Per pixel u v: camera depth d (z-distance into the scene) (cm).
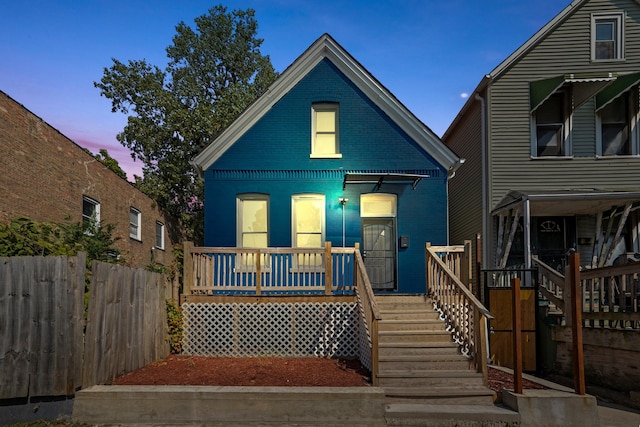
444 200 1206
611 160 1352
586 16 1380
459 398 708
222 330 968
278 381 733
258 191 1207
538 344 1055
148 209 1809
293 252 996
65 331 633
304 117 1227
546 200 1169
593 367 882
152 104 2450
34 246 715
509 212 1305
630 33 1371
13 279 627
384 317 919
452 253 1006
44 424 614
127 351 761
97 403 645
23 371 619
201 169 1223
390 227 1223
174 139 2448
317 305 971
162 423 645
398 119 1223
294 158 1217
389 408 671
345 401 659
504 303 1082
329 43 1223
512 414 658
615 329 823
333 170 1216
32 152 1020
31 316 627
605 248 1359
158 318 891
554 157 1364
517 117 1387
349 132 1225
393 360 775
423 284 1183
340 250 998
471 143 1536
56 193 1117
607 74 1259
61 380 627
